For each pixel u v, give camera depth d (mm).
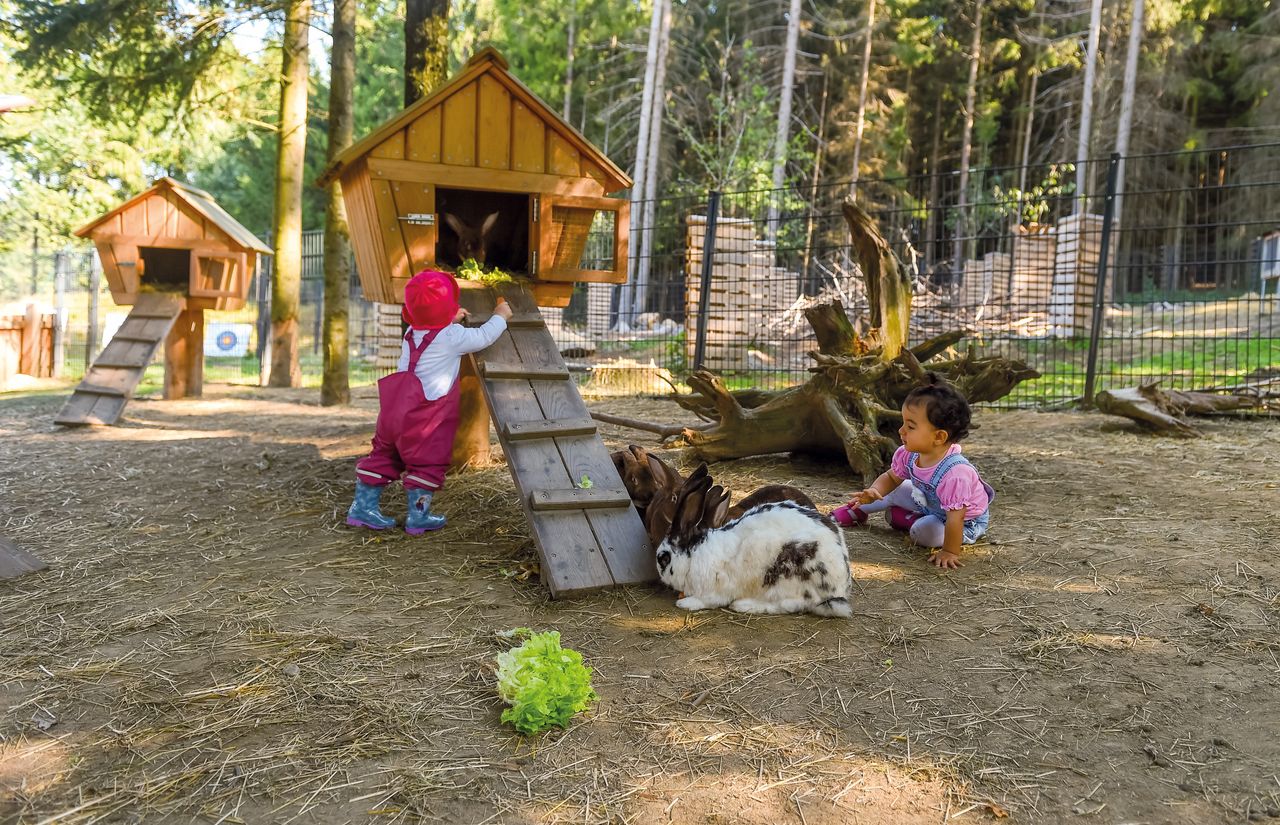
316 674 3133
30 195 25188
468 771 2518
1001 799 2375
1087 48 33500
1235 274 28438
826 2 37156
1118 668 3141
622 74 37531
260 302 15258
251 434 8734
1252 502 5352
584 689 2822
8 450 7785
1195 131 33250
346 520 5141
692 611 3723
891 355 7043
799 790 2414
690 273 14414
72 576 4258
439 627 3574
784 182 25281
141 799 2389
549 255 5961
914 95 38281
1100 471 6344
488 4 35125
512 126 5750
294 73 13773
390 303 5727
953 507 4230
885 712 2844
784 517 3701
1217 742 2645
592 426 4715
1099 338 11789
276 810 2340
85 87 12164
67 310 17875
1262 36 31938
